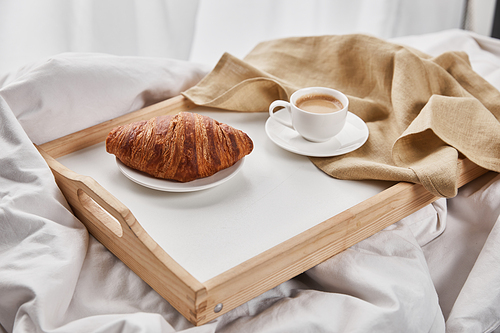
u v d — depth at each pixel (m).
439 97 0.69
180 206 0.56
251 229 0.53
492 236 0.59
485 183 0.69
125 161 0.58
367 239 0.58
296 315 0.49
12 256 0.50
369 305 0.49
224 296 0.45
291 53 0.91
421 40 1.13
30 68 0.76
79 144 0.67
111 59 0.75
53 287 0.47
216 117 0.77
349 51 0.87
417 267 0.55
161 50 1.25
